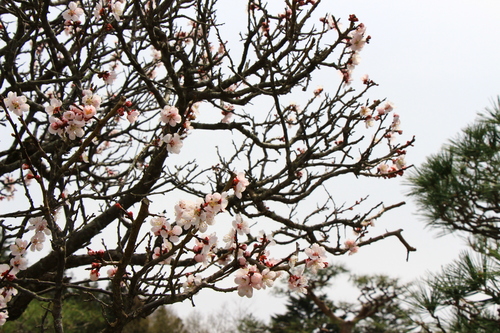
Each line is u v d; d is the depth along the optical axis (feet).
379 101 16.99
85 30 14.28
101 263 9.59
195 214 8.49
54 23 16.67
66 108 15.38
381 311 48.44
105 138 16.97
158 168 15.21
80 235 14.66
